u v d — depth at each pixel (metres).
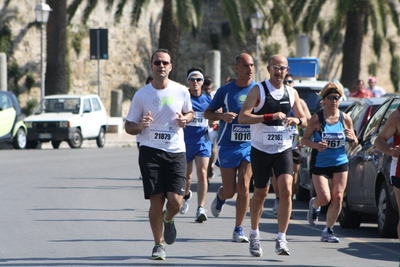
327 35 93.19
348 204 24.06
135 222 24.11
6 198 29.56
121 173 40.75
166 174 17.80
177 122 17.73
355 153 23.80
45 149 58.50
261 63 91.31
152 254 17.94
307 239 21.84
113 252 18.83
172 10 62.16
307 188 30.50
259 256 18.55
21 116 57.75
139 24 86.56
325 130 20.77
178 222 24.66
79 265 17.14
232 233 22.33
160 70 17.67
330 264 17.77
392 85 97.00
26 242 20.19
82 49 83.19
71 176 38.50
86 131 60.88
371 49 96.06
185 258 18.14
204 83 26.45
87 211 26.44
